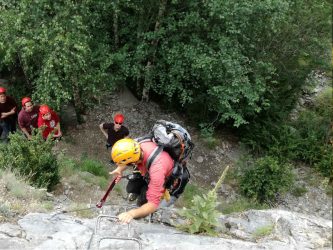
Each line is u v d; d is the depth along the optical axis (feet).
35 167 27.68
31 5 34.17
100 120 46.26
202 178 44.96
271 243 17.75
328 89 57.72
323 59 49.75
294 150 49.34
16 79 46.01
